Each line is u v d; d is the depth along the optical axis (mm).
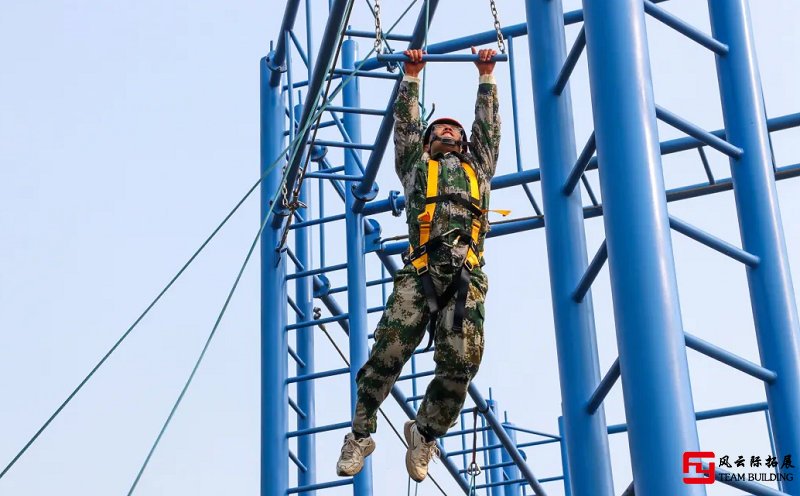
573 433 6973
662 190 6133
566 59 7488
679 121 7543
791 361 7738
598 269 6828
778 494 6637
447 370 6582
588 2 6535
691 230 7387
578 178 7297
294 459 12391
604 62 6375
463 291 6477
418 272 6586
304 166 10617
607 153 6227
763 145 8258
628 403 5801
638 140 6184
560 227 7391
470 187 6695
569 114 7715
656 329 5824
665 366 5758
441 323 6559
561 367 7137
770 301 7875
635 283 5926
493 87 7098
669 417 5668
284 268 12070
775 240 8023
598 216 11344
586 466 6871
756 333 7934
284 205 11109
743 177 8188
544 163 7590
